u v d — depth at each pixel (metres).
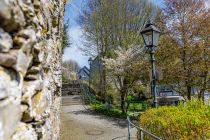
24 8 1.84
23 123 1.96
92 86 23.33
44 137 2.75
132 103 18.28
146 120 5.49
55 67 4.86
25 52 1.83
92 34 21.44
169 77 12.47
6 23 1.51
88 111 15.18
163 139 4.75
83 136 8.91
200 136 4.22
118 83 18.14
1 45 1.47
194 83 12.31
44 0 2.97
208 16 12.24
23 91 1.95
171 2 12.97
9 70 1.53
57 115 5.51
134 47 16.95
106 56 20.73
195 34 12.28
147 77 14.49
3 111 1.38
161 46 12.66
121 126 11.03
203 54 12.05
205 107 5.48
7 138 1.43
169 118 4.84
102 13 21.33
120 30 21.34
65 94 21.22
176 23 12.56
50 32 3.73
